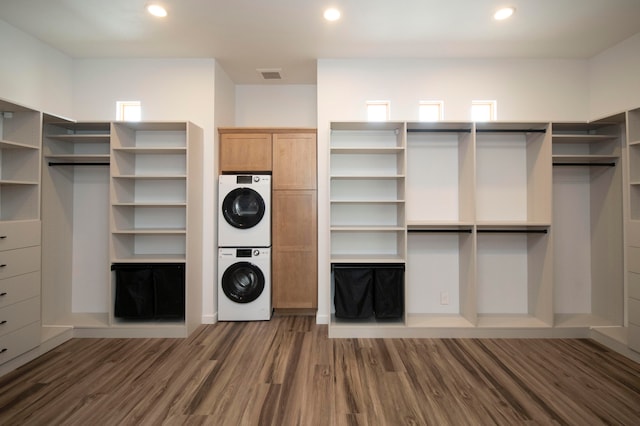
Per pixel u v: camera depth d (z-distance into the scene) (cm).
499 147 360
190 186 329
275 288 372
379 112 365
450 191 363
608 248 338
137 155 366
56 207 339
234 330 340
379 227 332
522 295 362
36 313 277
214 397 219
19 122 279
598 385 234
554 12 273
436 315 354
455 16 280
